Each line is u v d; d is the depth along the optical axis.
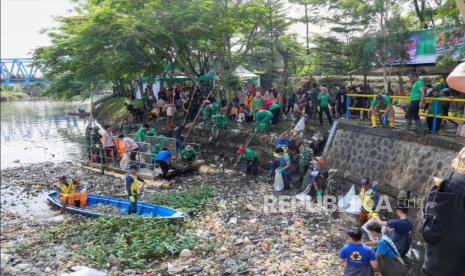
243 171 18.05
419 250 9.16
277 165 15.89
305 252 9.43
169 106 23.97
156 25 19.66
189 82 32.03
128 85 47.00
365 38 15.96
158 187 16.16
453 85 1.75
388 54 15.95
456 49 12.27
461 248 1.82
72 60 25.22
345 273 6.51
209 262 9.31
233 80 25.89
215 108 22.05
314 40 21.20
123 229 11.27
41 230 12.38
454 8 11.66
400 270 7.20
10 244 11.24
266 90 21.56
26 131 37.62
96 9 20.88
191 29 20.00
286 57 21.36
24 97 103.19
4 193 17.22
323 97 17.66
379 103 12.66
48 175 19.92
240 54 24.92
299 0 20.33
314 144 15.95
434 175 10.10
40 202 15.79
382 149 12.21
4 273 9.22
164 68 26.22
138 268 9.28
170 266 9.13
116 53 21.81
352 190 12.45
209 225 11.77
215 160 19.95
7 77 51.97
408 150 11.21
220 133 20.88
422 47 15.22
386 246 7.25
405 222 8.12
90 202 14.49
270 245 10.00
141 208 13.14
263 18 22.17
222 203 13.68
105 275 8.39
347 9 17.38
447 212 1.84
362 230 10.45
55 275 8.91
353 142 13.52
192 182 16.83
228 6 21.17
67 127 39.56
